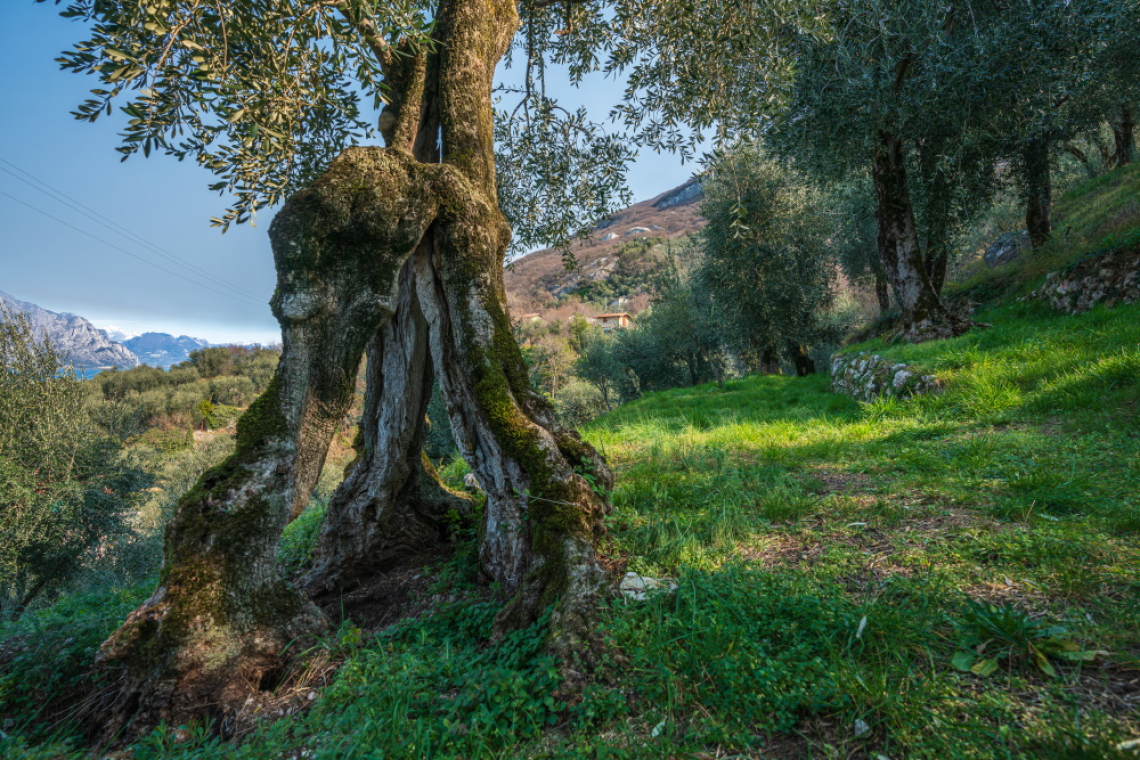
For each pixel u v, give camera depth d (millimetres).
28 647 3900
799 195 20391
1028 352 7848
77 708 3379
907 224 12477
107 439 15586
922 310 12383
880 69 10422
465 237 4016
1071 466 4320
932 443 5934
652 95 7078
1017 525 3477
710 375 33500
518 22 5156
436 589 4176
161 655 3082
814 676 2215
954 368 8344
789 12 5301
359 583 4645
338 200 3529
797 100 10445
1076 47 9180
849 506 4359
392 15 3557
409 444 4750
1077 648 2133
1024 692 2008
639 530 4359
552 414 4148
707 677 2346
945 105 9969
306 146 5574
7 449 13766
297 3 3578
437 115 4719
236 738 2758
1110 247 9359
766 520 4348
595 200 7902
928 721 1896
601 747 2029
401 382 4594
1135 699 1876
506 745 2166
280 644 3377
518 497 3727
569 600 2926
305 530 6637
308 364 3619
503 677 2521
